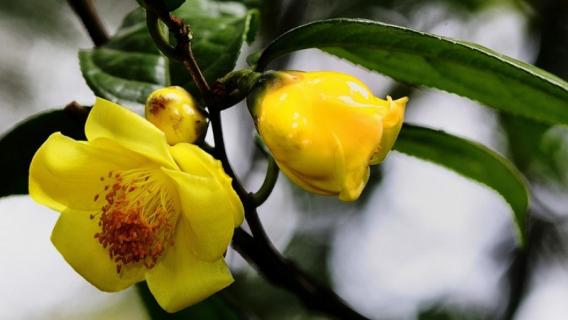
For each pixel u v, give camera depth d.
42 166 0.46
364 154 0.44
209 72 0.50
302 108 0.44
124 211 0.46
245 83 0.46
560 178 0.71
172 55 0.46
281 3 0.67
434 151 0.54
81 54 0.51
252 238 0.51
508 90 0.49
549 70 0.69
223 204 0.44
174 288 0.46
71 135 0.53
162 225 0.47
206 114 0.46
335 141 0.44
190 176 0.44
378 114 0.44
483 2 0.71
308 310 0.53
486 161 0.54
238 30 0.51
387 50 0.48
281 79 0.45
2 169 0.53
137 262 0.47
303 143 0.44
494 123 0.71
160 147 0.44
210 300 0.56
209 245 0.45
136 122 0.44
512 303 0.71
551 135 0.69
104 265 0.47
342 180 0.44
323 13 0.69
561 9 0.69
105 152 0.46
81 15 0.55
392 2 0.70
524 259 0.71
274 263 0.52
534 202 0.71
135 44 0.51
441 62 0.48
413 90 0.71
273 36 0.67
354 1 0.70
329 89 0.44
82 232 0.47
